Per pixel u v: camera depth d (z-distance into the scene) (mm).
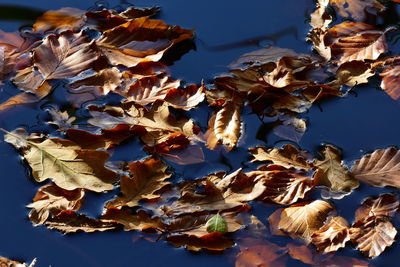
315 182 2500
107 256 2160
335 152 2670
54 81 3090
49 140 2615
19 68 3170
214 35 3521
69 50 3248
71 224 2270
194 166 2578
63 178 2447
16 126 2760
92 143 2660
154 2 3834
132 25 3371
